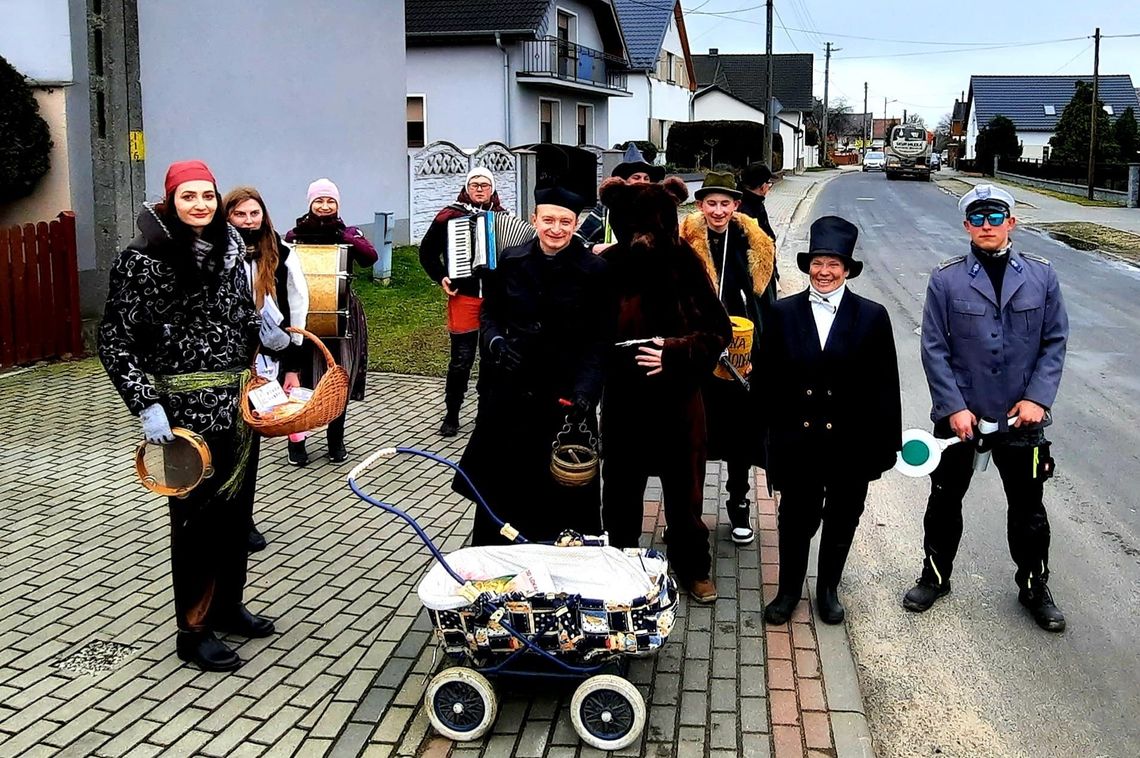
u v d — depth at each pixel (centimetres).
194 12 1298
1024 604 479
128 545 550
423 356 1023
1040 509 463
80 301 1053
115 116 992
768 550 546
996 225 442
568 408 425
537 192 419
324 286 602
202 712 387
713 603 479
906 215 2964
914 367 1005
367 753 363
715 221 538
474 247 536
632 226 453
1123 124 4731
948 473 473
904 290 1520
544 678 379
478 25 2742
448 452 718
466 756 360
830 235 434
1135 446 756
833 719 380
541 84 2908
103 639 444
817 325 439
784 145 6756
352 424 792
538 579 369
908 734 381
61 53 1115
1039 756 368
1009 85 7475
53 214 1150
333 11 1593
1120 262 1873
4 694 398
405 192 1836
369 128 1711
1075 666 431
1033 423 446
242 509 427
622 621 355
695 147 4700
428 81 2825
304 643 441
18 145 1065
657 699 394
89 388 885
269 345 434
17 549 543
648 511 606
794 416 442
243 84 1402
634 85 4516
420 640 441
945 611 483
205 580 414
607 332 423
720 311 454
